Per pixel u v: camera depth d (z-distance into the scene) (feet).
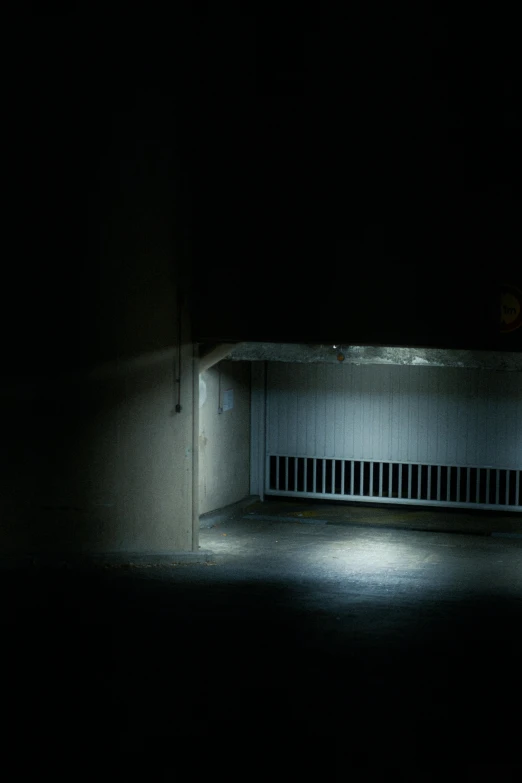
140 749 15.28
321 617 25.84
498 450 54.29
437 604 30.27
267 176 40.09
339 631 23.89
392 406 55.72
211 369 51.93
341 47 38.60
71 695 17.62
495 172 37.14
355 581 36.63
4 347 31.83
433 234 38.04
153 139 38.01
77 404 34.88
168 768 14.61
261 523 52.85
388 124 38.24
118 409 36.94
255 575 36.47
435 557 44.98
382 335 39.09
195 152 40.86
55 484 34.27
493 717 17.07
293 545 47.19
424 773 14.60
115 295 36.42
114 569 34.06
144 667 19.49
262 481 58.08
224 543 47.29
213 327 41.27
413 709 17.42
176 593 28.84
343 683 18.89
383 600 30.32
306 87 39.19
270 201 40.11
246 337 40.93
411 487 56.18
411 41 37.73
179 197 39.93
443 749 15.53
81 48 33.88
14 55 31.30
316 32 38.88
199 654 20.68
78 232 34.37
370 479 56.59
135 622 23.61
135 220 37.24
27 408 32.94
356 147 38.73
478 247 37.55
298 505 57.21
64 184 33.58
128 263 37.01
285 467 57.82
